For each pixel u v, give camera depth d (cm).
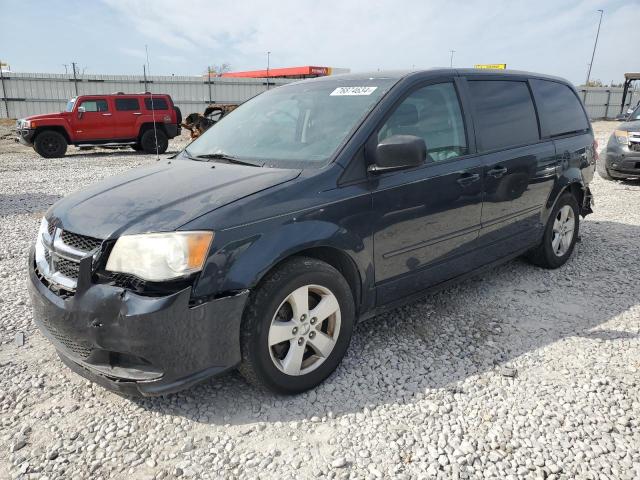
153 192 277
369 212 295
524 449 239
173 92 2973
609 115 3953
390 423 259
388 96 321
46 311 257
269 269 253
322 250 286
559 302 407
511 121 411
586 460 231
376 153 288
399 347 334
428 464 230
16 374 304
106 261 243
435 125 345
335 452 238
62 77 2698
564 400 276
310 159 300
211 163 329
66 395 284
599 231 618
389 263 314
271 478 223
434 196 331
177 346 237
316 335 282
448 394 282
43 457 236
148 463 232
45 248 275
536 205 434
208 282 238
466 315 383
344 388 289
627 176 955
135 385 242
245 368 260
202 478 223
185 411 269
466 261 372
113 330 236
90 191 302
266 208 258
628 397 278
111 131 1750
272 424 258
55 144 1662
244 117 384
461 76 379
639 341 340
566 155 463
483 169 368
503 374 300
